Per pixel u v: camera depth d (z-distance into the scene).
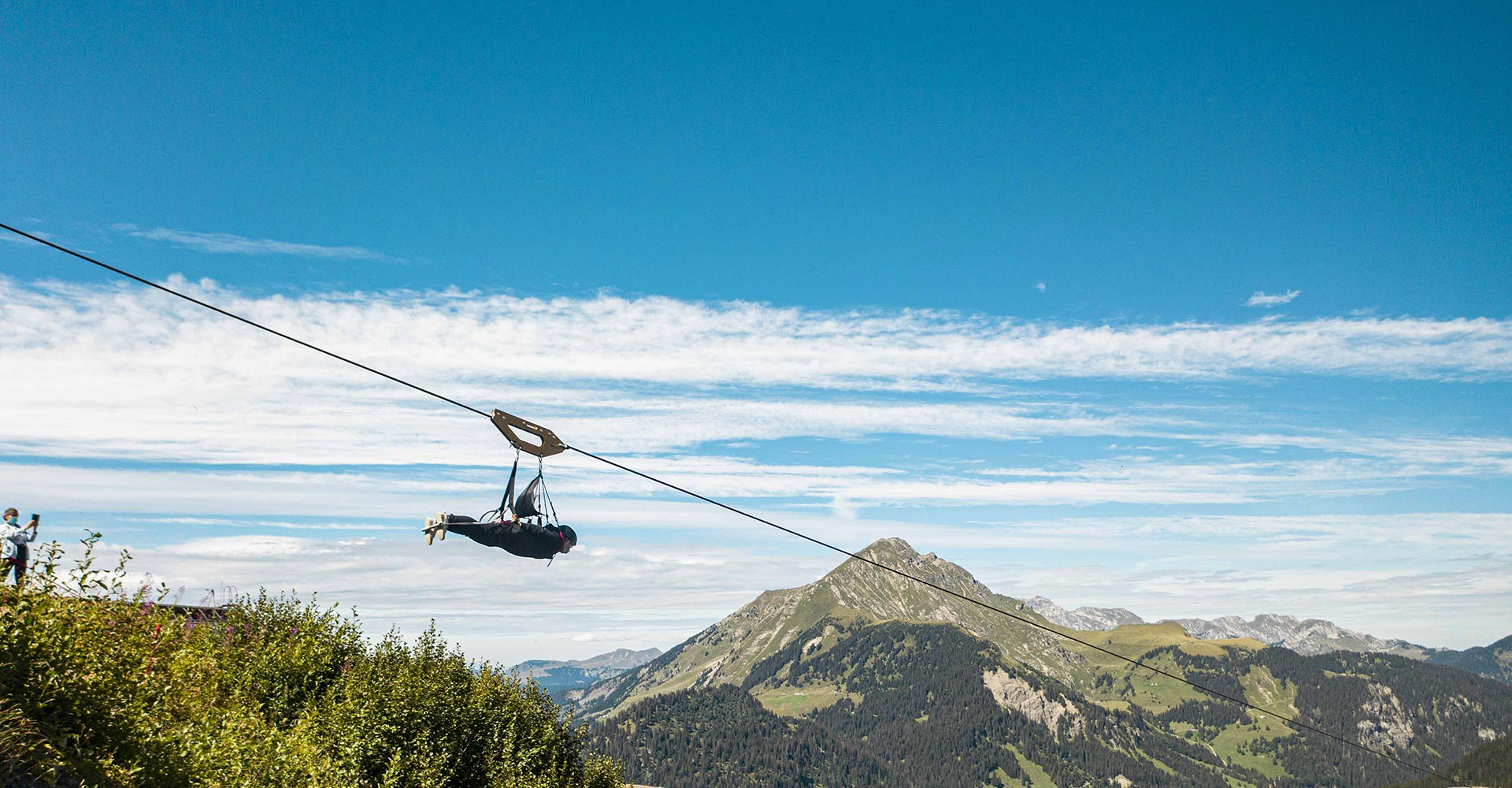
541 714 45.72
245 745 20.11
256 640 32.28
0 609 15.87
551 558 22.89
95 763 15.68
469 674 41.72
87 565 17.61
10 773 13.79
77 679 16.28
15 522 20.64
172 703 19.23
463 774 37.03
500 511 22.42
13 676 15.50
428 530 22.05
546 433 22.64
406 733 33.66
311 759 23.20
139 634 19.48
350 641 36.00
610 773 45.72
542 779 40.16
